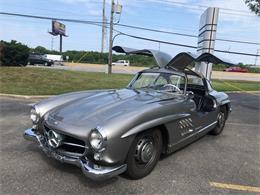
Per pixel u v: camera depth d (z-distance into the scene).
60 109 4.00
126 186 3.58
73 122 3.52
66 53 63.41
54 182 3.59
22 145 4.83
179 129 4.23
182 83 4.85
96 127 3.20
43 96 10.16
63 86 12.56
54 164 4.09
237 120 8.01
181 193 3.50
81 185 3.54
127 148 3.36
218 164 4.52
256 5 10.70
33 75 14.38
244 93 15.38
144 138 3.68
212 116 5.53
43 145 3.79
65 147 3.54
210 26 12.25
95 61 60.19
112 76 19.06
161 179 3.83
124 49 5.56
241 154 5.07
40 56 37.62
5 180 3.59
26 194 3.29
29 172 3.83
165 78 5.06
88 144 3.28
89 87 12.98
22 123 6.25
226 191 3.64
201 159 4.68
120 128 3.26
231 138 6.08
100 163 3.27
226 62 5.16
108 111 3.66
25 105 8.41
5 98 9.61
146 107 3.75
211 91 6.15
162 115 3.81
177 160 4.56
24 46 26.83
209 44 12.38
